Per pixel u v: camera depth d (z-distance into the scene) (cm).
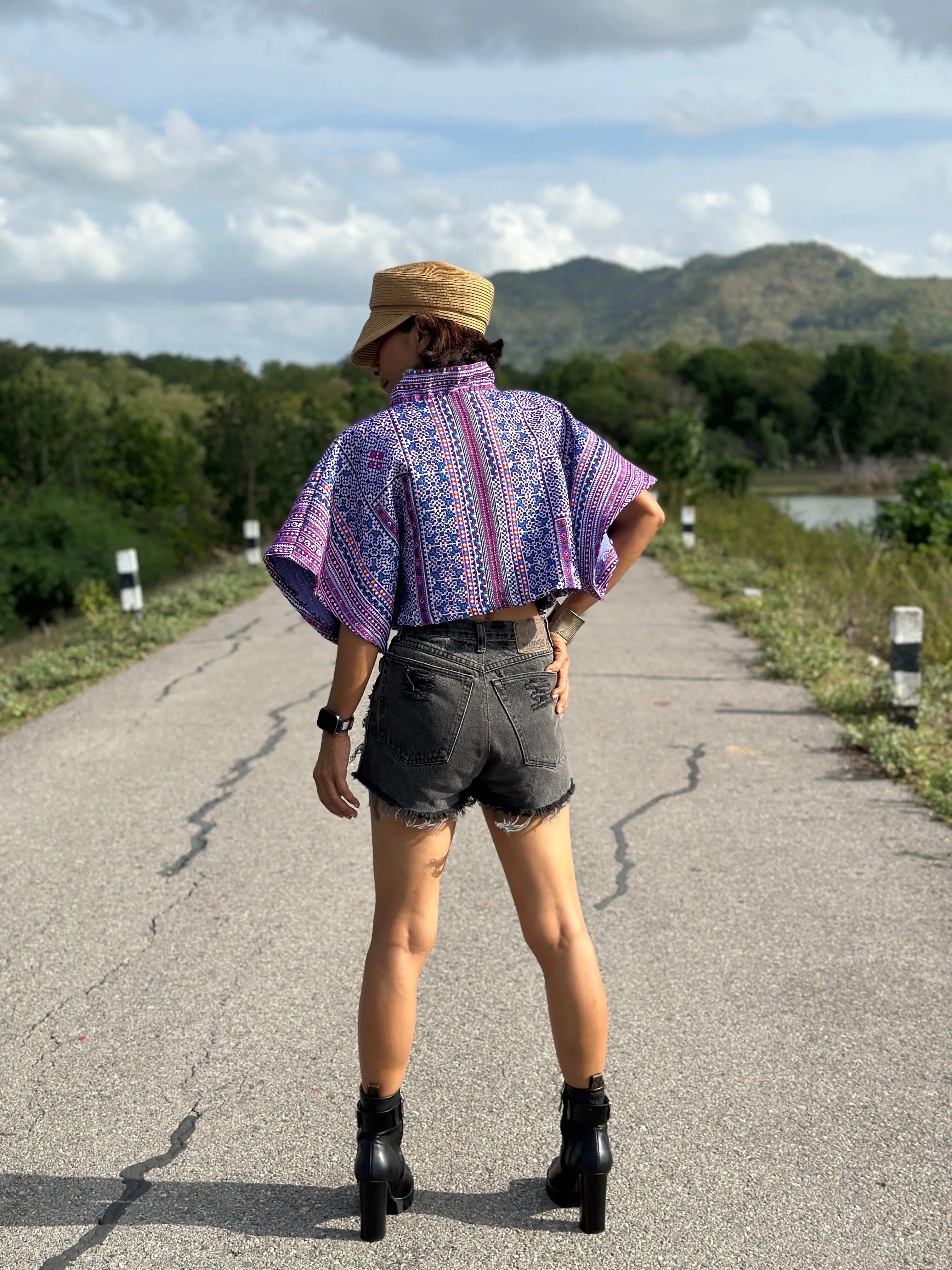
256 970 354
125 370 7712
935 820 489
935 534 1512
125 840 482
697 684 784
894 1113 269
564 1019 226
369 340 234
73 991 342
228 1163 255
